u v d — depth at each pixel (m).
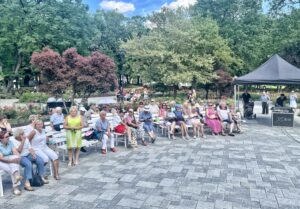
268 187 6.03
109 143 10.16
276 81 14.12
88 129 9.28
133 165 7.61
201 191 5.82
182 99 25.08
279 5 27.50
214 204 5.22
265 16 32.94
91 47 43.28
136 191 5.84
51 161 6.87
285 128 13.41
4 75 33.59
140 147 9.69
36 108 17.73
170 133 11.13
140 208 5.08
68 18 32.00
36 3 31.19
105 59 17.30
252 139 10.87
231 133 11.59
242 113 18.58
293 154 8.63
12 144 5.99
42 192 5.85
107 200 5.42
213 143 10.19
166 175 6.79
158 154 8.73
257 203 5.27
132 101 20.34
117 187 6.06
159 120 11.86
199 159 8.12
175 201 5.35
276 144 10.00
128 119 9.85
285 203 5.27
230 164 7.63
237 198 5.48
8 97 32.34
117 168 7.36
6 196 5.66
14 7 29.38
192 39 26.50
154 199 5.45
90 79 16.59
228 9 34.31
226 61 29.14
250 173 6.91
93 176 6.77
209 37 27.41
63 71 16.28
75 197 5.58
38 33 30.94
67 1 32.00
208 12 35.03
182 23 27.84
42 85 16.33
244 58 33.06
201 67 27.19
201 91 32.81
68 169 7.34
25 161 6.00
